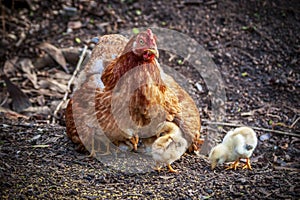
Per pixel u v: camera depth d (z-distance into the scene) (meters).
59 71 8.54
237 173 5.61
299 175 5.59
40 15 9.76
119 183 5.35
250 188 5.18
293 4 9.73
